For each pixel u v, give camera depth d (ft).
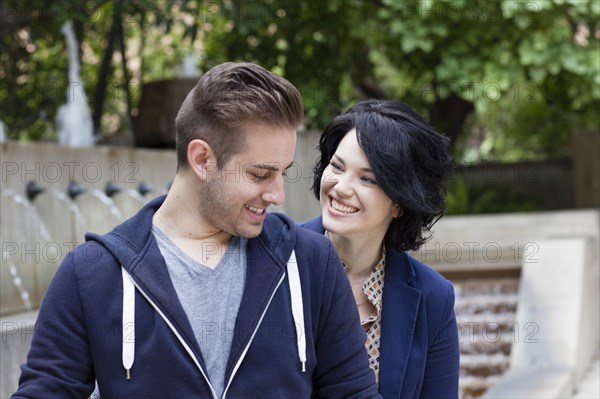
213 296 5.79
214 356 5.71
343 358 6.19
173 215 5.91
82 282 5.61
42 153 14.51
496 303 19.26
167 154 18.16
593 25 26.27
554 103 31.73
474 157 38.68
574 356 14.96
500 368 17.69
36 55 25.43
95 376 5.81
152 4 22.27
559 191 34.42
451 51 25.03
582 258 17.84
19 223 13.97
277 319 5.83
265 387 5.72
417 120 7.24
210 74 5.73
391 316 7.52
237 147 5.60
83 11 22.47
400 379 7.37
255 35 25.46
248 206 5.74
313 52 26.07
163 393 5.53
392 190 7.05
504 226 23.04
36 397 5.50
